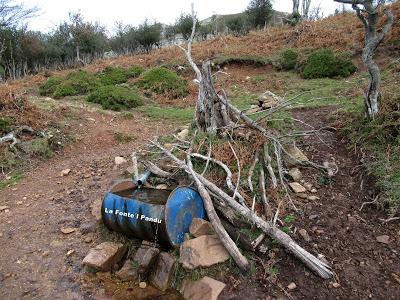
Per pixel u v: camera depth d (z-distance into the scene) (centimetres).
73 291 384
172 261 392
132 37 3016
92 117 997
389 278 367
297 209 460
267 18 2800
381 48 1283
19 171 684
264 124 608
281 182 488
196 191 438
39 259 434
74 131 868
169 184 508
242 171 502
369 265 383
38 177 662
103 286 391
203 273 377
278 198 468
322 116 743
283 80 1316
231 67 1591
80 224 494
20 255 442
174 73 1493
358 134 592
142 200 423
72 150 789
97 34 3094
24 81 1736
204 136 567
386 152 527
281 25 2244
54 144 782
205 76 581
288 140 583
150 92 1359
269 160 512
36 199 576
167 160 570
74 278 402
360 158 546
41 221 511
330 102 857
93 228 478
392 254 393
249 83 1341
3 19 2441
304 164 549
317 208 466
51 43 2898
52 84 1442
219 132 575
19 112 848
